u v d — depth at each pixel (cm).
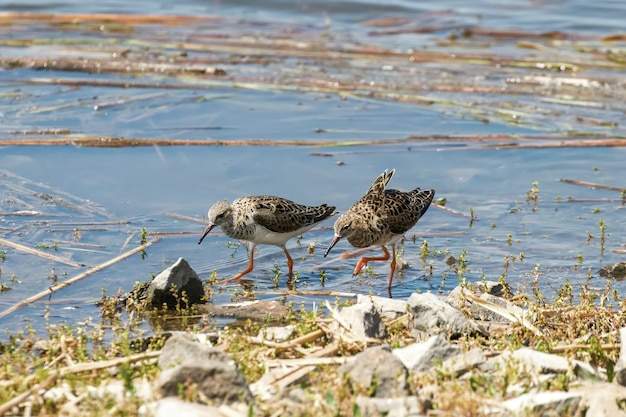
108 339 1142
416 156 1939
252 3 3244
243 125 2102
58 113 2128
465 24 3025
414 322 1122
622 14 3138
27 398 881
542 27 2991
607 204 1714
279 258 1482
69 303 1268
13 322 1200
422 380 911
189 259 1456
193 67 2494
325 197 1720
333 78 2445
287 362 971
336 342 1023
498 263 1444
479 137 2030
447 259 1460
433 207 1694
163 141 1950
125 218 1597
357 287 1367
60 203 1642
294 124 2116
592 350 1012
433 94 2345
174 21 3022
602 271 1406
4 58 2512
